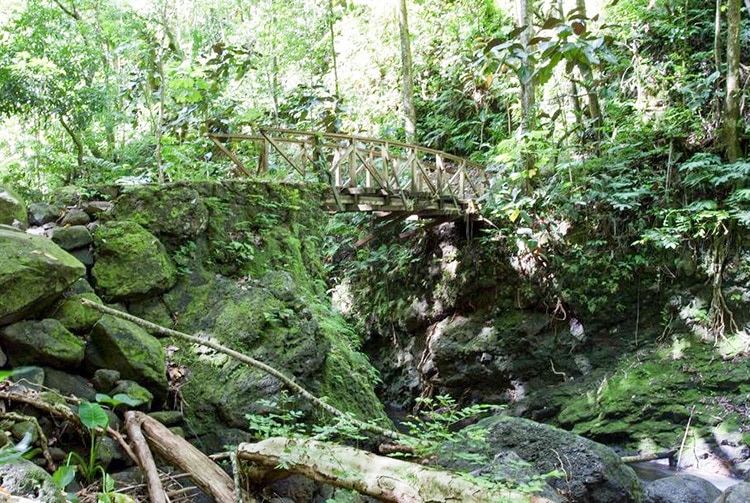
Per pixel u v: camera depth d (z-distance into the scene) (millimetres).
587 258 9383
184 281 4695
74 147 9328
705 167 8609
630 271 9102
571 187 9492
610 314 9281
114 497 2732
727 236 8406
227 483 3178
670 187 9031
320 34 13266
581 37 7191
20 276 3422
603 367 9141
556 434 4695
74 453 2984
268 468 3164
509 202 9461
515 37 7719
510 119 12336
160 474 3207
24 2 8477
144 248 4477
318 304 5414
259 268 5250
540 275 9789
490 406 3580
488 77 8914
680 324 8719
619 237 9227
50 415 3176
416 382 10938
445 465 4223
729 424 7273
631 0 10672
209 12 12680
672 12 10250
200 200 5062
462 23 13852
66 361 3533
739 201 8320
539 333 9742
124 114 9227
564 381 9391
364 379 4906
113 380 3576
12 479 2295
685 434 7473
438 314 10820
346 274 12469
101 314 3854
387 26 15070
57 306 3762
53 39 8344
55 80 7887
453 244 10812
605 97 10391
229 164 7938
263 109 10867
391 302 11586
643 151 9508
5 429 2908
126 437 3322
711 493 4656
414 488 2730
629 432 7852
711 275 8516
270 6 11828
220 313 4453
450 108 13945
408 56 12500
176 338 4246
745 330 8164
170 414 3727
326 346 4617
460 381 10227
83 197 4867
